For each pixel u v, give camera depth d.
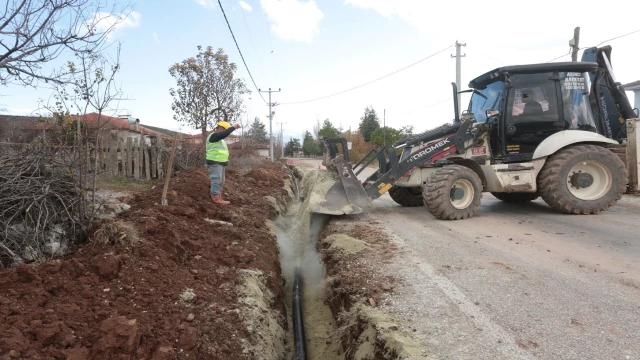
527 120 7.59
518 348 2.85
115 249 3.70
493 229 6.44
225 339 2.96
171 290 3.34
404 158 7.89
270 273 4.75
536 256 4.91
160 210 5.22
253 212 7.11
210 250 4.56
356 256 5.05
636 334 2.98
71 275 3.18
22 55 3.69
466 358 2.75
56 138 4.32
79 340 2.49
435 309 3.50
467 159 7.80
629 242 5.45
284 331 4.04
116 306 2.91
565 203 7.30
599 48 8.41
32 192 3.79
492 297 3.70
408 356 2.76
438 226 6.73
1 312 2.53
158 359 2.49
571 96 7.66
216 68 14.26
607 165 7.27
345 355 3.62
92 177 4.58
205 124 13.98
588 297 3.64
